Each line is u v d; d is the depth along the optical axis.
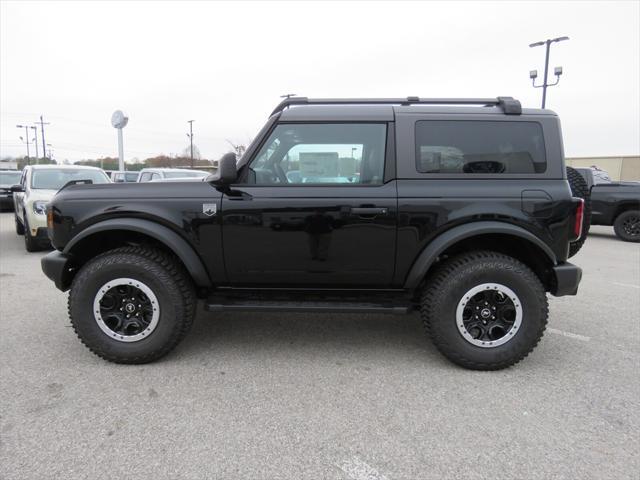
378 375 3.10
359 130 3.17
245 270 3.23
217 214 3.12
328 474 2.08
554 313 4.52
